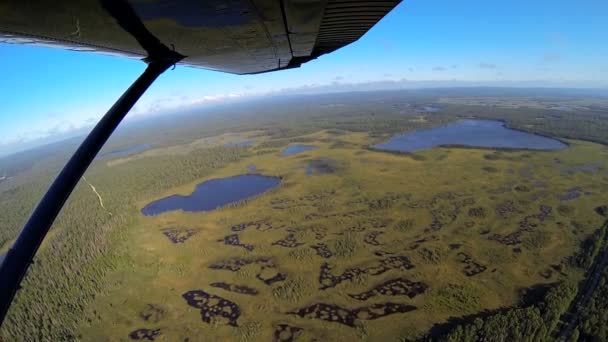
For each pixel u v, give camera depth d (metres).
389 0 3.00
